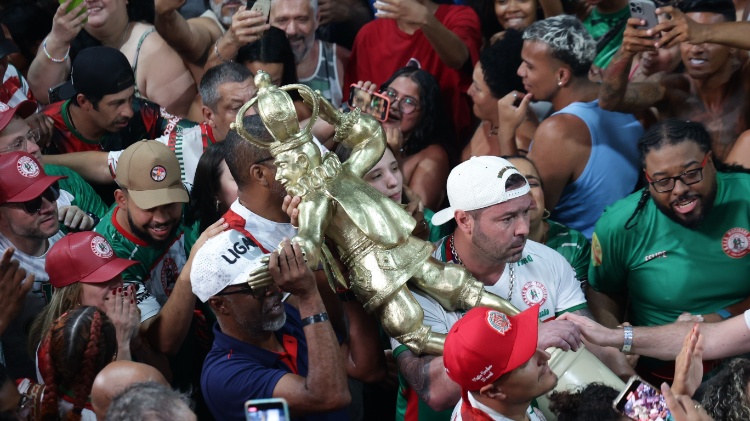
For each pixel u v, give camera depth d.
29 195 3.29
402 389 3.16
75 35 4.44
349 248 2.74
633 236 3.50
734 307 3.47
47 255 3.15
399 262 2.74
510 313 2.81
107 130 4.19
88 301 3.10
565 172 4.03
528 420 2.56
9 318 3.06
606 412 2.64
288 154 2.68
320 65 4.86
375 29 4.86
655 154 3.31
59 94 4.27
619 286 3.66
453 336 2.43
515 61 4.27
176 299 3.20
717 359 3.26
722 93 4.07
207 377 2.81
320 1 4.96
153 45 4.61
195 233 3.64
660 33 3.85
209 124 4.02
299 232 2.62
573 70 4.10
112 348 2.84
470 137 4.75
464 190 2.96
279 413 2.12
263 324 2.78
